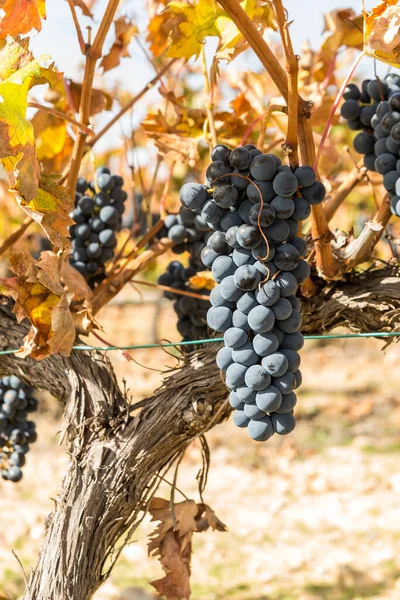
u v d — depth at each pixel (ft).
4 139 3.05
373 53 3.22
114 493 3.40
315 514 8.91
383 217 3.49
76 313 3.59
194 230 3.88
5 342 3.65
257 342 2.91
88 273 3.92
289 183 2.90
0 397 3.87
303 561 7.34
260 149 3.10
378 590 6.56
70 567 3.36
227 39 3.58
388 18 3.15
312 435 12.30
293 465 10.94
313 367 17.04
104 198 3.87
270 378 2.92
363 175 3.73
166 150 3.91
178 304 4.03
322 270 3.41
